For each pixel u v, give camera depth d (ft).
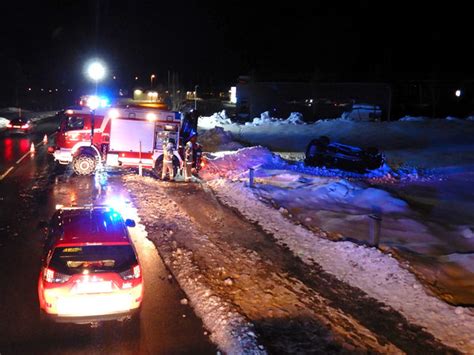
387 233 43.65
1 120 150.10
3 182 61.57
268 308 27.94
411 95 170.40
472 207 55.31
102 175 67.00
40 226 30.37
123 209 48.60
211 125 155.12
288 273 33.63
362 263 35.04
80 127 66.39
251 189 58.18
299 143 112.57
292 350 23.18
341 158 77.97
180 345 23.58
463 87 167.22
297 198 55.52
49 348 22.91
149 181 64.13
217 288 30.48
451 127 127.03
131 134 66.54
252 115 176.65
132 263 24.12
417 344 24.58
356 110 148.87
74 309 23.03
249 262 35.42
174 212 48.52
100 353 22.63
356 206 53.78
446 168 81.10
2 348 22.76
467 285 32.73
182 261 34.81
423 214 51.65
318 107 167.94
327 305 28.71
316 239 40.50
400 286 31.30
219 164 76.64
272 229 43.68
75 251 23.75
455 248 40.60
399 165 84.48
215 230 43.21
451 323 26.76
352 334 25.29
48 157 83.25
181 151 67.26
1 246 37.50
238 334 24.11
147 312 27.02
